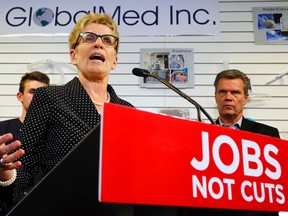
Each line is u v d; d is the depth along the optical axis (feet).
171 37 11.73
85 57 4.44
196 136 2.05
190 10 11.93
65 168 1.82
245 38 11.76
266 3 12.09
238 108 8.68
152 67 11.32
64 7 12.03
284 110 11.01
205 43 11.68
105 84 4.62
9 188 2.96
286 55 11.60
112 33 4.66
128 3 12.00
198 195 1.93
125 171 1.69
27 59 11.67
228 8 12.07
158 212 1.85
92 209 1.86
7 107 11.14
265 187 2.33
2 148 2.53
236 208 2.10
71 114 3.68
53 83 11.27
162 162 1.84
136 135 1.78
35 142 3.68
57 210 1.99
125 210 1.79
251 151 2.34
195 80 11.30
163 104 11.04
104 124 1.69
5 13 12.00
